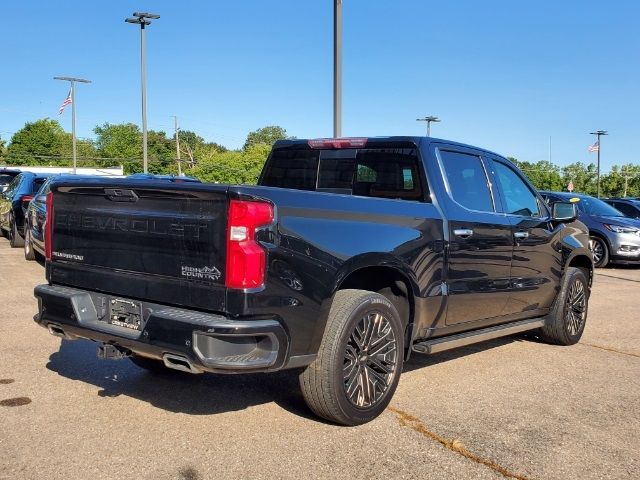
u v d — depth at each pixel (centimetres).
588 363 627
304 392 420
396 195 537
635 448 413
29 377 520
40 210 1123
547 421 457
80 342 636
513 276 589
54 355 587
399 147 540
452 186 537
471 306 539
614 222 1503
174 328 368
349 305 417
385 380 449
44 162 10962
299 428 427
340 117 1265
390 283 480
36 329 684
